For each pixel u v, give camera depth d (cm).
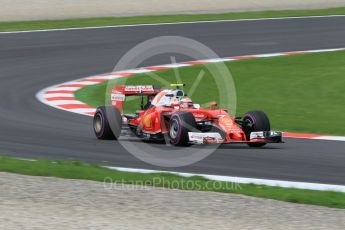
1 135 4644
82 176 3253
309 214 2617
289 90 6488
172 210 2634
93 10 11456
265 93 6391
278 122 5203
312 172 3544
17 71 7462
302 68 7531
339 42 9219
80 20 10538
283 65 7731
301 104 5912
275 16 11225
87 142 4400
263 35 9656
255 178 3391
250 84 6800
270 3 12650
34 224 2402
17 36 9300
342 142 4419
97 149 4159
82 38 9269
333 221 2527
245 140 4069
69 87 6725
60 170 3359
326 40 9356
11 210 2594
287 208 2700
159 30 9869
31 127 4944
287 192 2978
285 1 12912
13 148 4209
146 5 12125
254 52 8550
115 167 3622
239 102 6059
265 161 3800
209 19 10812
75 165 3572
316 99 6103
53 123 5109
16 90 6556
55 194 2856
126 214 2569
